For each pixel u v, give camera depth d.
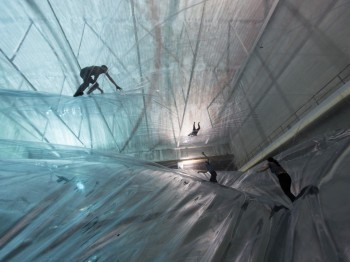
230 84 12.47
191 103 12.71
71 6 7.27
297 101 8.88
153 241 1.93
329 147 5.00
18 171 2.61
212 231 2.19
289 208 2.74
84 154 3.89
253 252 1.88
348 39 6.39
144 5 7.88
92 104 6.36
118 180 3.02
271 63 10.02
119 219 2.18
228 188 3.96
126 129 9.79
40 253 1.57
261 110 11.62
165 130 13.85
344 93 6.18
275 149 9.98
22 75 8.02
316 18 7.41
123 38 8.68
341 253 1.61
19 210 1.94
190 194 3.17
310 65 8.00
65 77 8.85
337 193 2.45
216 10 8.63
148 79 10.21
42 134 5.10
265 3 9.03
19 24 7.07
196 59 10.49
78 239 1.79
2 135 4.15
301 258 1.71
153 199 2.74
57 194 2.32
